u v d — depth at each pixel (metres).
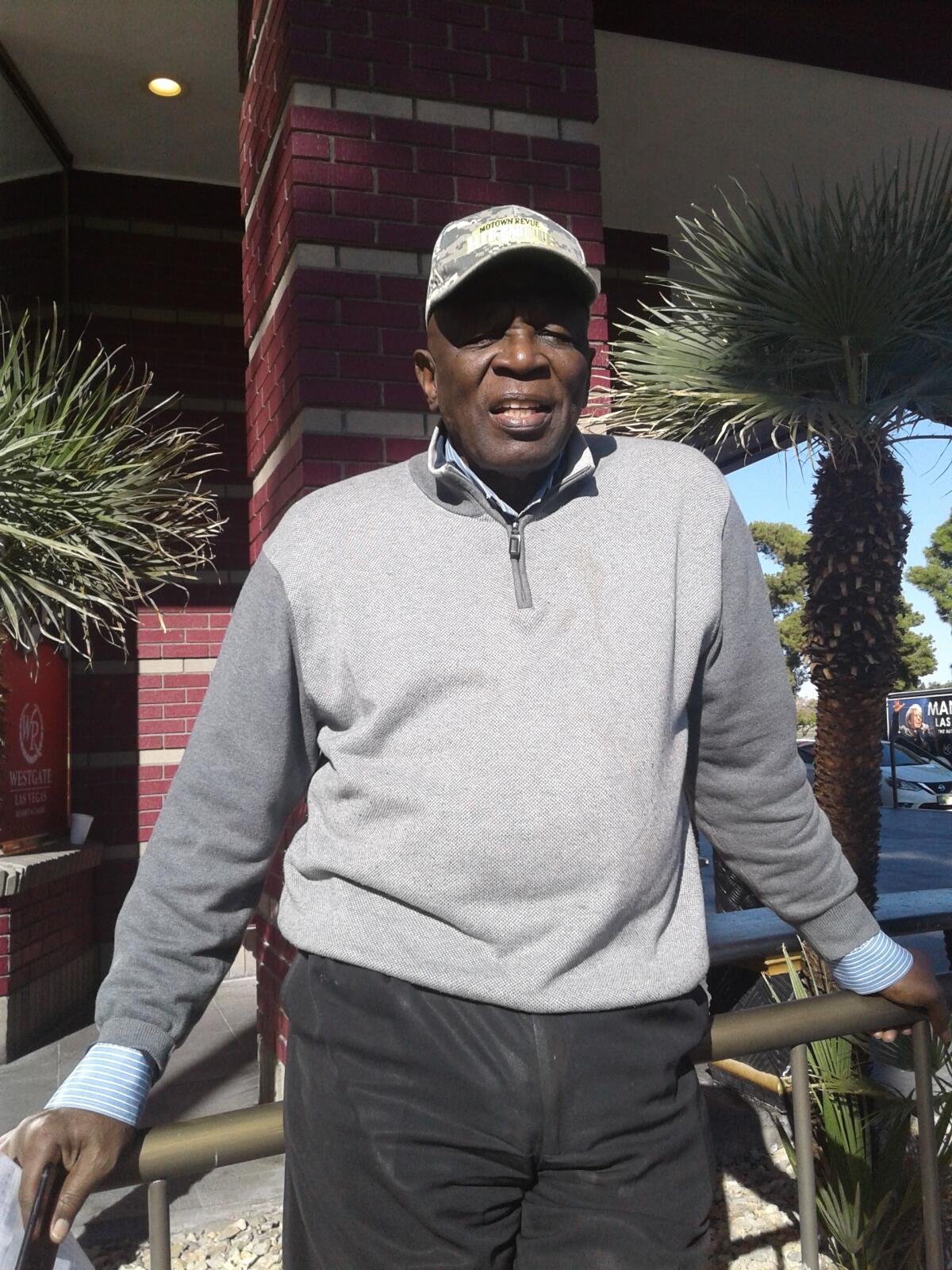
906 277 2.63
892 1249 2.43
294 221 3.40
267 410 3.94
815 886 1.30
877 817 2.84
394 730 1.06
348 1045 1.04
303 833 1.15
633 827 1.02
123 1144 1.01
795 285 2.65
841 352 2.69
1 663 4.28
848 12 4.74
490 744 1.02
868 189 6.67
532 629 1.06
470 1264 0.98
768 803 1.24
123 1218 2.91
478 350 1.13
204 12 5.14
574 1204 1.00
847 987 1.38
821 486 2.85
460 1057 1.00
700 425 2.86
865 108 5.67
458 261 1.12
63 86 5.86
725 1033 1.29
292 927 1.11
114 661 6.79
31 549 3.36
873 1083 2.39
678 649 1.12
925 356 2.71
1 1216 0.91
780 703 1.22
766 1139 3.27
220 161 6.88
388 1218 1.00
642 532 1.13
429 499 1.14
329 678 1.09
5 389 3.48
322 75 3.43
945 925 3.25
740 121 5.81
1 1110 4.32
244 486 7.16
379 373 3.42
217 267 7.20
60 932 5.78
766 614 1.22
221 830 1.12
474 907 1.01
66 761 6.42
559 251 1.11
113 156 6.77
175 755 6.82
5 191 5.64
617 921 1.02
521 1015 1.00
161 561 3.87
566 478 1.13
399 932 1.03
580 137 3.73
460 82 3.59
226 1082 4.39
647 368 2.94
